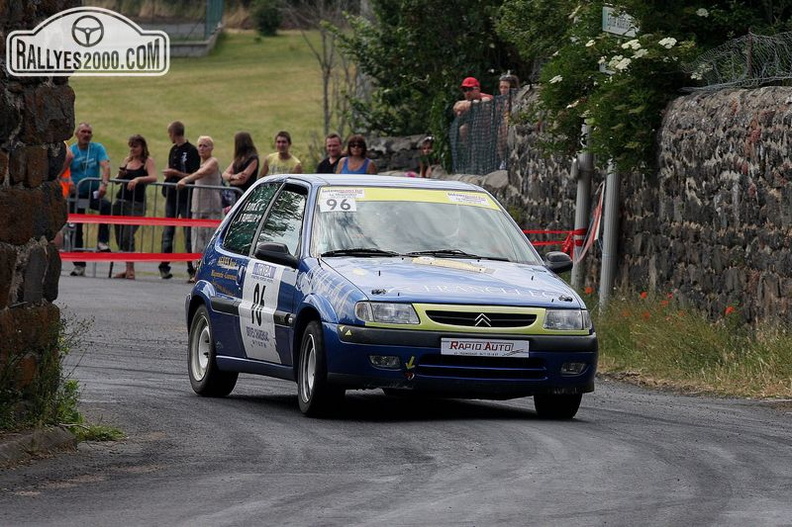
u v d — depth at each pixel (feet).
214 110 642.63
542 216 226.17
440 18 311.27
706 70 166.50
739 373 135.13
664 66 173.78
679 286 167.32
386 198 120.06
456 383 105.50
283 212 122.31
